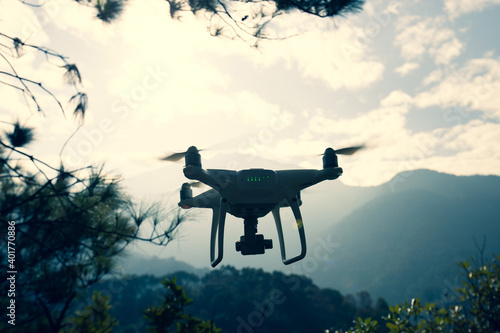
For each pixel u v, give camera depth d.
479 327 4.61
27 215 3.00
